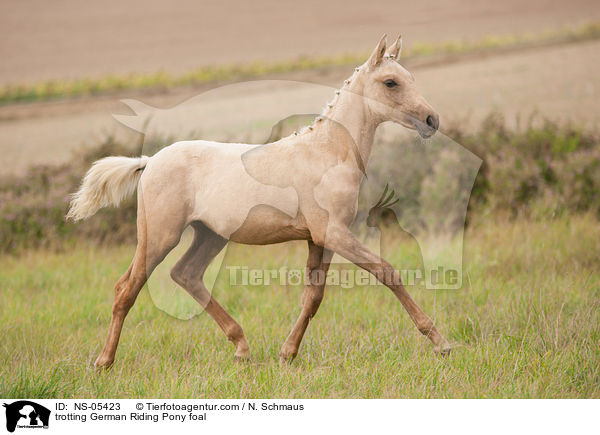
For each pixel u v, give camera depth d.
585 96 46.56
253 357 14.74
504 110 44.00
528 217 24.89
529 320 14.91
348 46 91.94
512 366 13.00
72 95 76.62
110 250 26.52
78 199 14.76
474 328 14.95
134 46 106.62
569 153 28.06
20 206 28.81
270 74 76.00
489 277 18.83
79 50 105.31
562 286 17.39
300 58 83.25
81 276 22.28
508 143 29.53
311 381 12.77
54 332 16.22
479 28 89.25
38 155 46.06
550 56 63.38
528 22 87.56
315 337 15.23
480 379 12.51
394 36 94.06
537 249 20.23
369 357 13.94
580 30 74.19
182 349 14.96
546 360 12.87
